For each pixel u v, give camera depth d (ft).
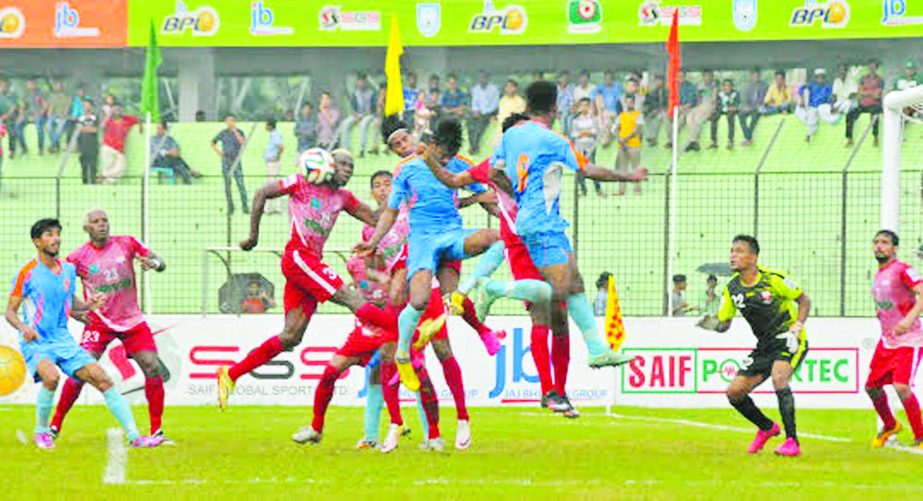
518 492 62.13
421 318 82.48
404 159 82.07
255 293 141.18
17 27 170.50
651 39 166.61
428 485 65.46
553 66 181.88
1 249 173.88
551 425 104.68
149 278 147.54
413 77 173.17
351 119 180.24
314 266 84.17
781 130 175.52
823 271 162.30
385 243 88.58
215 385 126.11
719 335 124.36
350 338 84.84
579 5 167.53
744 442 90.84
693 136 175.11
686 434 96.94
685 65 179.93
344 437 93.61
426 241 79.51
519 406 123.85
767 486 65.41
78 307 87.76
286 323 87.15
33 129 184.65
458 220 80.59
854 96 175.11
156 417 88.22
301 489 63.31
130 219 173.47
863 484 66.64
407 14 169.99
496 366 124.36
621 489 63.31
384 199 88.69
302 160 84.79
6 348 126.41
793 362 81.61
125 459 78.07
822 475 70.38
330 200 85.30
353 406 124.16
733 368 123.95
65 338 86.58
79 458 78.79
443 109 177.17
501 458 78.48
